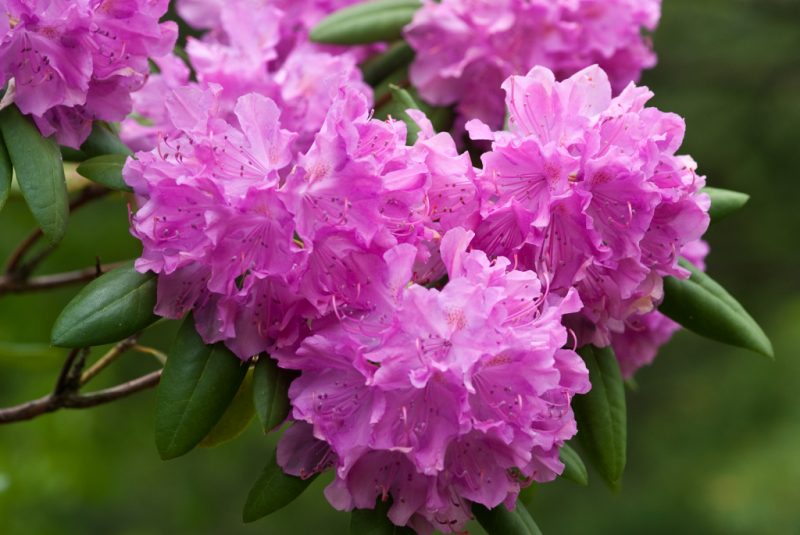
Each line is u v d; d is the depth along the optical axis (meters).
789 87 2.98
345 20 1.21
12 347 1.40
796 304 2.91
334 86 0.95
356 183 0.91
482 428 0.91
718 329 1.06
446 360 0.91
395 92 1.05
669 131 0.97
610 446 1.03
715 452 2.81
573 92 0.96
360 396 0.94
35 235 1.25
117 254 2.02
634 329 1.09
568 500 2.84
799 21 2.96
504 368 0.92
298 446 0.96
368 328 0.93
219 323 0.95
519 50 1.18
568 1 1.17
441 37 1.19
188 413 0.95
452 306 0.91
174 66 1.15
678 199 0.97
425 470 0.91
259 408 0.94
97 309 0.96
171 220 0.94
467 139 1.20
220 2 1.26
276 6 1.24
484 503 0.94
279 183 0.93
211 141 0.93
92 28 0.99
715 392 2.90
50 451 1.79
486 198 0.95
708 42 2.98
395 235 0.94
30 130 0.99
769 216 2.98
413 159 0.94
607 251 0.95
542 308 0.95
